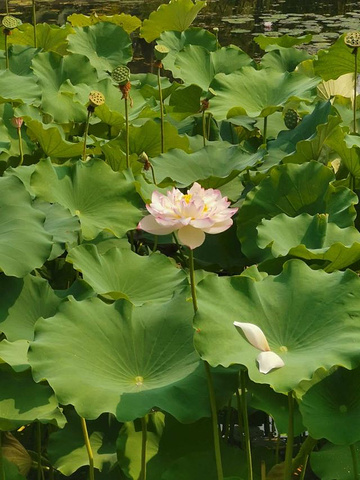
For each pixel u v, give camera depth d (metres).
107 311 5.69
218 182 6.77
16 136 7.19
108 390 5.49
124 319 5.69
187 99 7.93
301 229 6.31
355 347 5.45
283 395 5.77
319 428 5.49
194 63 8.20
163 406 5.46
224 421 6.33
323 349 5.49
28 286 5.97
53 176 6.43
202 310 5.52
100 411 5.43
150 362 5.64
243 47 13.35
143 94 8.30
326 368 5.40
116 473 5.87
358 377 5.59
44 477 6.13
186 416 5.47
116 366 5.60
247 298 5.61
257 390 5.77
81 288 5.98
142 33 9.51
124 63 8.94
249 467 5.65
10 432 6.16
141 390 5.54
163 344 5.68
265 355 5.29
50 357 5.52
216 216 5.37
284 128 7.63
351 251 6.05
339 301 5.61
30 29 9.11
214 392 5.54
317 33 14.45
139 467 5.71
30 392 5.62
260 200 6.53
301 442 6.27
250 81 7.68
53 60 8.02
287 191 6.53
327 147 6.94
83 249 6.08
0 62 8.14
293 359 5.48
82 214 6.44
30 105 7.35
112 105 7.83
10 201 6.02
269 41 9.15
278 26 15.45
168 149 7.36
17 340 5.80
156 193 5.40
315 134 6.72
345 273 5.67
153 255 6.14
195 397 5.52
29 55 8.18
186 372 5.59
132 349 5.65
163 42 8.73
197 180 6.75
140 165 7.04
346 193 6.47
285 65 8.44
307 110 7.48
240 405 6.05
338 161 7.03
